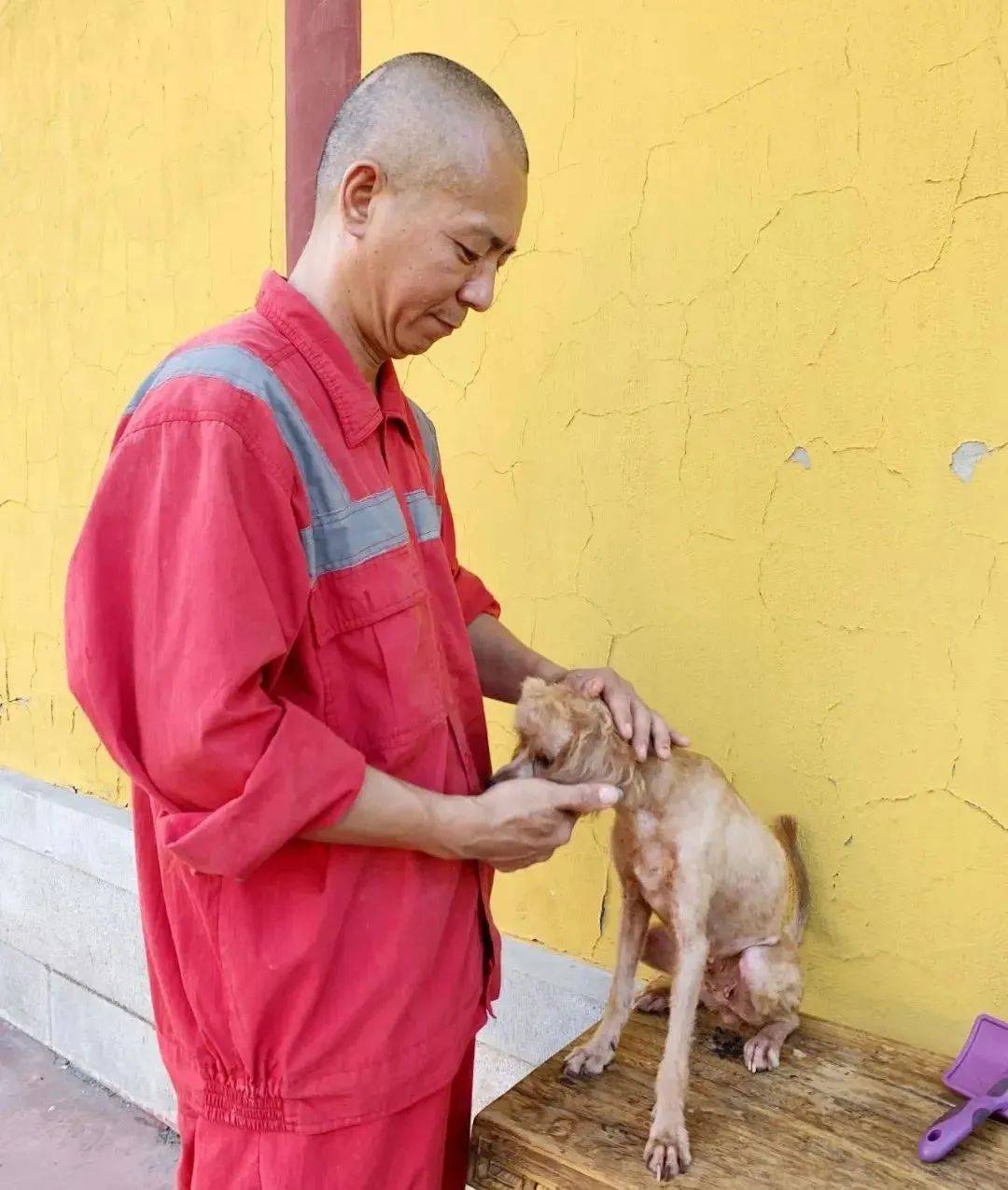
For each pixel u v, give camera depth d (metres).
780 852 1.63
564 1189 1.28
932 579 1.60
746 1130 1.35
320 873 1.12
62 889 3.13
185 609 0.98
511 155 1.13
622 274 1.91
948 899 1.62
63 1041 3.22
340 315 1.18
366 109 1.11
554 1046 2.05
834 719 1.71
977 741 1.57
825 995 1.75
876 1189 1.23
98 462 3.09
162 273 2.85
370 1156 1.14
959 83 1.51
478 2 2.08
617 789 1.25
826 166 1.65
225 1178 1.15
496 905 2.22
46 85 3.13
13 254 3.30
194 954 1.15
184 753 0.98
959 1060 1.48
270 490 1.03
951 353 1.55
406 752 1.16
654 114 1.84
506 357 2.10
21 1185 2.63
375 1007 1.14
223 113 2.64
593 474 1.99
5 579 3.41
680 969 1.45
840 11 1.61
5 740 3.46
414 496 1.30
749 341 1.75
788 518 1.73
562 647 2.07
